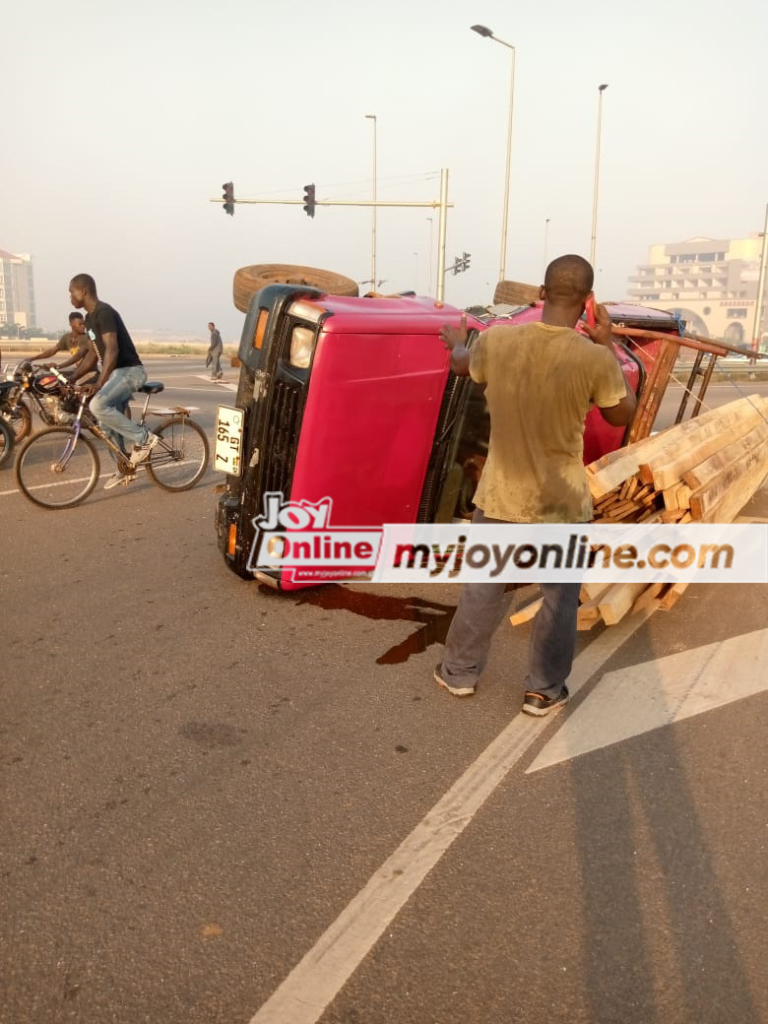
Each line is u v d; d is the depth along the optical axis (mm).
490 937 2227
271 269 7543
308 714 3438
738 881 2441
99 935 2230
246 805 2811
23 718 3381
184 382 21391
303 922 2279
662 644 4125
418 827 2693
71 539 5898
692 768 3041
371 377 4242
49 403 7012
